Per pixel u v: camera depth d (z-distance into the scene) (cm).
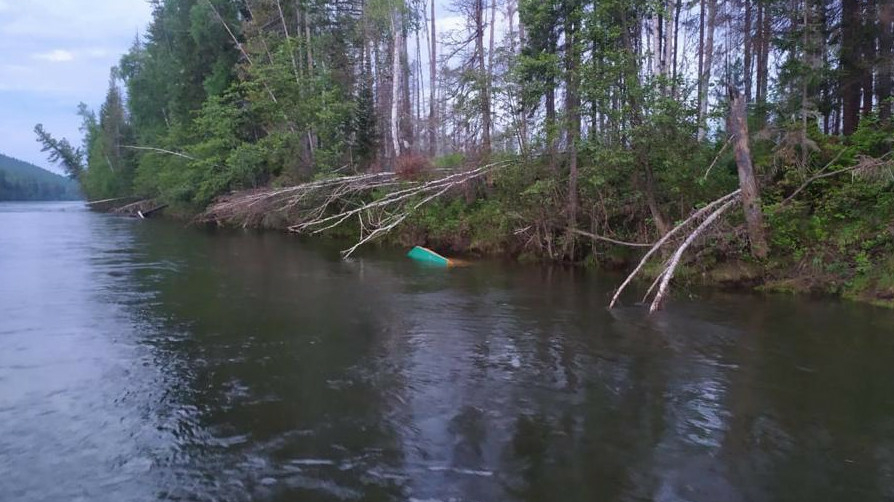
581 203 1819
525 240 1980
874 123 1395
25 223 3744
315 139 3009
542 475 533
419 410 678
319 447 584
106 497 494
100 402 694
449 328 1043
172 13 4472
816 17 1489
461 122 2223
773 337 979
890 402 702
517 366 837
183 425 634
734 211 1423
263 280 1535
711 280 1447
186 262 1866
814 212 1397
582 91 1555
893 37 1434
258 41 3188
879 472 541
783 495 503
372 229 2386
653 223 1664
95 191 6362
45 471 536
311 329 1030
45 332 993
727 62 2120
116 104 6212
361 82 3206
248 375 790
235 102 3325
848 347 920
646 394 730
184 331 1009
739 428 633
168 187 4016
